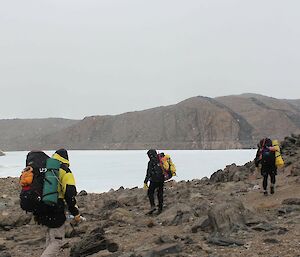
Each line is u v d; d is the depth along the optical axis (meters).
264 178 12.61
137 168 42.25
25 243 8.24
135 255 6.12
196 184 19.30
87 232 8.95
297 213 8.91
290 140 22.16
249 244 6.43
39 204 4.84
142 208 12.55
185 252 6.27
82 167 45.47
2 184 22.52
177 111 181.12
